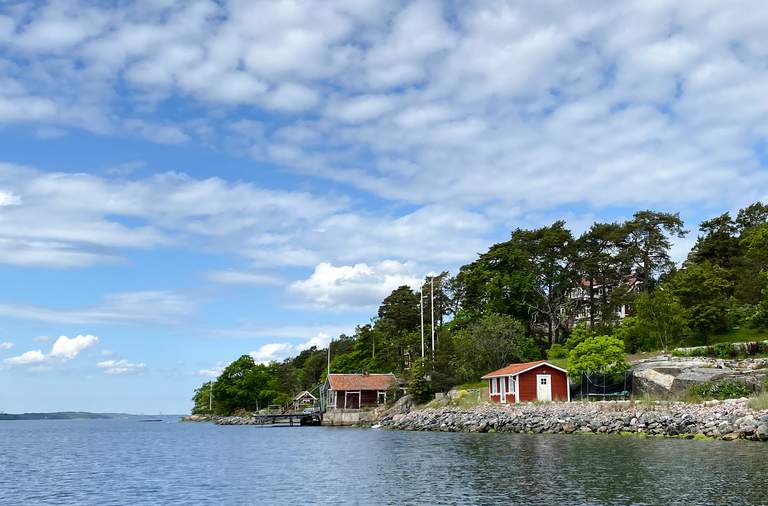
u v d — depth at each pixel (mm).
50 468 53469
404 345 138500
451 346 106875
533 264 119062
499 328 99812
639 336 86688
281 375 188125
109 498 35531
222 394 185375
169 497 35250
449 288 142625
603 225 121562
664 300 85688
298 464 49719
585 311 131875
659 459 39750
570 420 65312
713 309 84625
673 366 70938
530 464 41125
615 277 120750
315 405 146375
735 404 54562
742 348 75062
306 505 31000
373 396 122750
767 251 92375
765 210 115938
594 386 78562
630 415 59969
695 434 52000
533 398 81438
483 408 83250
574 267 119562
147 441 96375
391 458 50125
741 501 27078
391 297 152125
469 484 34750
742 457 39031
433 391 103938
